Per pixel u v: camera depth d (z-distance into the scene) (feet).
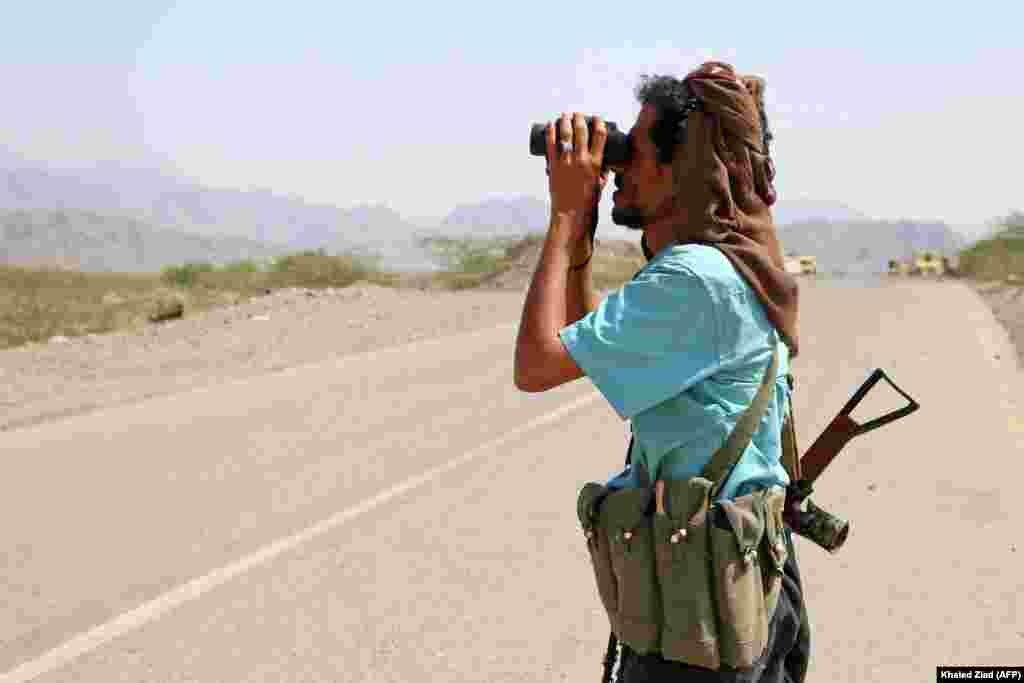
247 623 22.20
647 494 9.80
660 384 9.57
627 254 135.03
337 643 21.15
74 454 37.55
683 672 9.70
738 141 9.90
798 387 46.26
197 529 28.55
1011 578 23.70
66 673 19.94
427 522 28.96
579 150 10.15
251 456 36.91
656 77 10.24
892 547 25.89
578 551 26.45
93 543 27.45
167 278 140.87
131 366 60.13
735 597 9.43
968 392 44.65
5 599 23.63
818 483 31.48
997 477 31.48
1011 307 86.38
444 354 62.08
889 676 19.17
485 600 23.30
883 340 62.44
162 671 19.97
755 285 9.70
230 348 66.59
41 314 91.35
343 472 34.53
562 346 9.75
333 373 55.52
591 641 21.12
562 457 36.29
